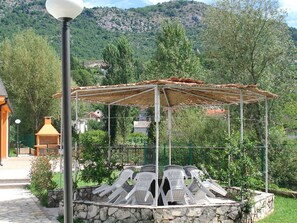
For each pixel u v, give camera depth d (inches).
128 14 6599.4
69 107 220.8
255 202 424.2
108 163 501.0
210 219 396.2
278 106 899.4
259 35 894.4
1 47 1710.1
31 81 1651.1
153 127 997.8
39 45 1684.3
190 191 463.5
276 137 805.2
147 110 1173.1
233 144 439.5
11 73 1644.9
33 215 443.2
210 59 955.3
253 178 440.8
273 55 889.5
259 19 888.3
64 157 219.3
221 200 496.1
